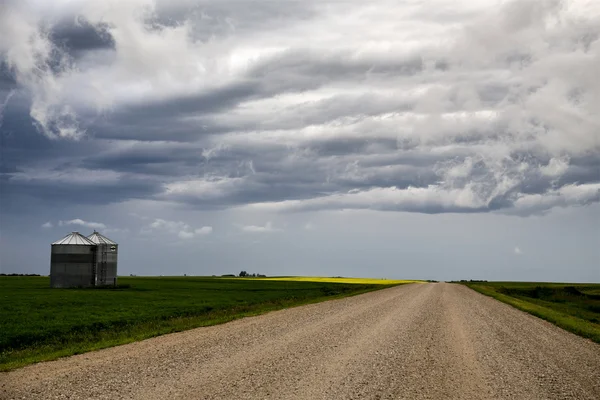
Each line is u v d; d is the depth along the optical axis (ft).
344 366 50.01
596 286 547.49
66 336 84.23
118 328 95.20
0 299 163.43
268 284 363.76
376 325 86.89
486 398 39.65
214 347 61.05
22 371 46.47
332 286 336.90
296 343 64.69
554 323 102.01
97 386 40.27
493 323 96.07
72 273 275.80
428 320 97.50
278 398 37.35
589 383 45.68
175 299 175.11
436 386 42.96
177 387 40.14
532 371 50.44
